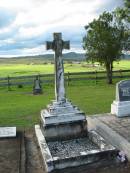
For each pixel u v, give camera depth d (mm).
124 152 3268
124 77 12539
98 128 4121
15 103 7199
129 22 10211
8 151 3541
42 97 8141
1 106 6801
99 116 4730
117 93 4711
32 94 8922
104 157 3090
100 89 9406
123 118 4520
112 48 10297
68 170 2975
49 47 3795
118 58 10703
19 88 10703
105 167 3023
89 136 3816
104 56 10625
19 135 4172
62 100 3887
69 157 2977
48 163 2912
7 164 3160
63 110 3814
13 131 4254
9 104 7070
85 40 10703
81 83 11469
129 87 4711
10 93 9391
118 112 4605
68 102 3914
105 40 10234
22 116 5551
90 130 4086
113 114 4805
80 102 6859
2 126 4793
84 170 2994
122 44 10500
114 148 3168
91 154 3035
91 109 5961
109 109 5887
